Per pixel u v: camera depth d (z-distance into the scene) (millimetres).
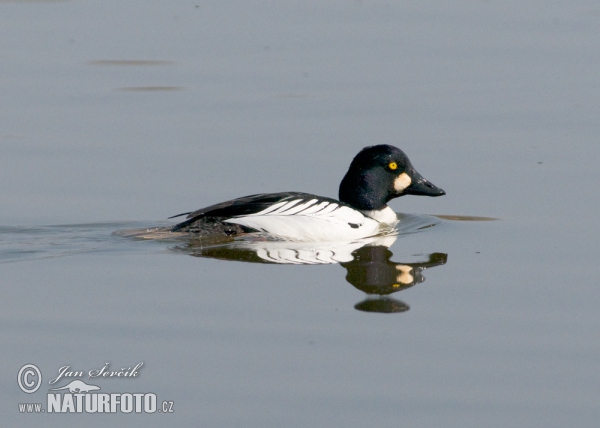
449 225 13078
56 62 20562
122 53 21141
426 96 18438
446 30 22562
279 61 20609
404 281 10688
